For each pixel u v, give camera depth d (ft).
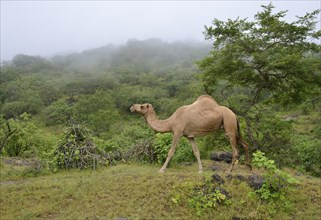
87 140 32.99
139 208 21.22
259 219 20.66
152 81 246.27
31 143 50.57
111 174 27.71
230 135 26.23
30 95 184.96
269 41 37.32
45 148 50.19
